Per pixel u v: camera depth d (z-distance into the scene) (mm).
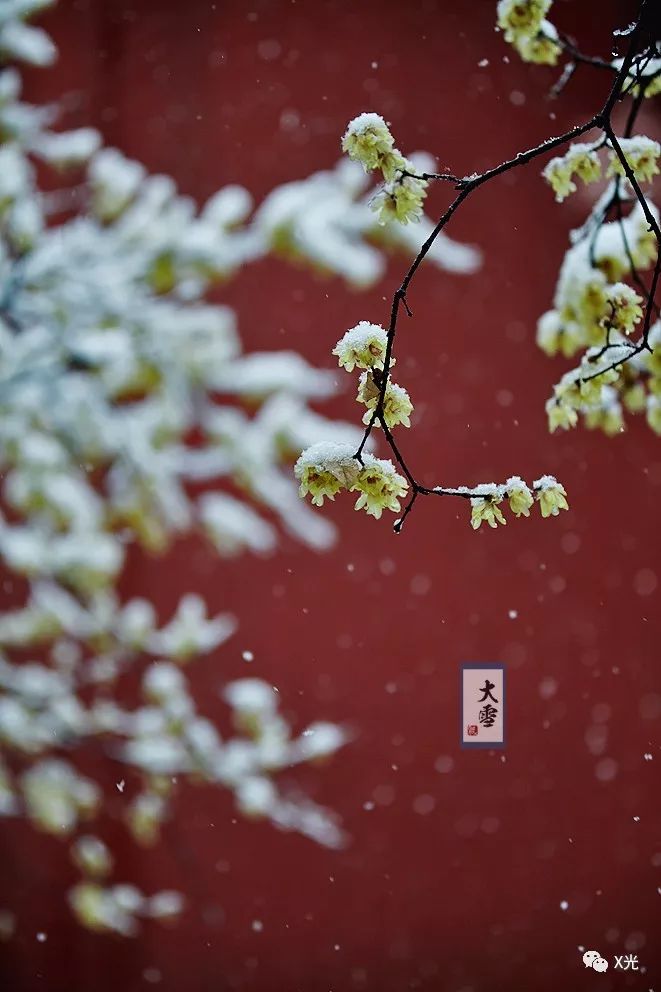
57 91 3877
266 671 3990
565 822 3994
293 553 4031
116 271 2838
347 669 4004
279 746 2916
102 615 2943
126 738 3793
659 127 3816
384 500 1222
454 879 3973
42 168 3801
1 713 2889
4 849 3988
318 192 2760
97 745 2973
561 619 4035
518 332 4039
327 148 3912
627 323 1603
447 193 3963
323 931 3969
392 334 1192
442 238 2887
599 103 3918
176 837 3932
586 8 3928
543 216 4016
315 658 4004
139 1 3955
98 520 2885
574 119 3932
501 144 3951
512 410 4035
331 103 3938
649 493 4066
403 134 3922
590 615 4043
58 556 2842
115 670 3045
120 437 2814
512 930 3955
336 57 3951
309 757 2963
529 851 3980
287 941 3967
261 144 3922
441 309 4023
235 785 2941
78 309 2832
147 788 3301
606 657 4039
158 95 3934
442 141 3938
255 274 3961
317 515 4027
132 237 2861
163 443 2889
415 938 3955
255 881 3984
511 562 4051
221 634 3092
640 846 3984
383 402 1189
